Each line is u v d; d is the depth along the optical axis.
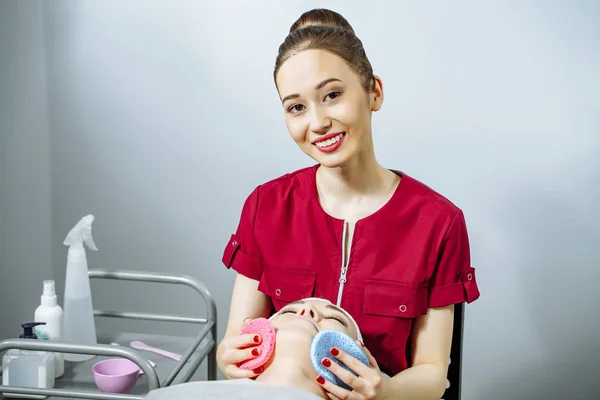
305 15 1.15
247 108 2.03
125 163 2.11
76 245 1.34
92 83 2.08
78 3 2.04
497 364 2.05
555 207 1.95
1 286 2.21
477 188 1.97
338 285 1.19
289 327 1.02
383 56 1.95
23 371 1.21
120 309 2.18
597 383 2.01
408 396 1.08
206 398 0.82
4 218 2.18
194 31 2.02
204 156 2.08
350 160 1.13
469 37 1.91
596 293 1.97
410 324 1.18
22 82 2.10
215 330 1.47
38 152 2.13
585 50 1.87
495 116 1.93
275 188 1.26
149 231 2.14
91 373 1.30
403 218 1.18
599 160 1.91
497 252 2.00
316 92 1.03
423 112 1.96
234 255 1.28
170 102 2.06
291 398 0.82
